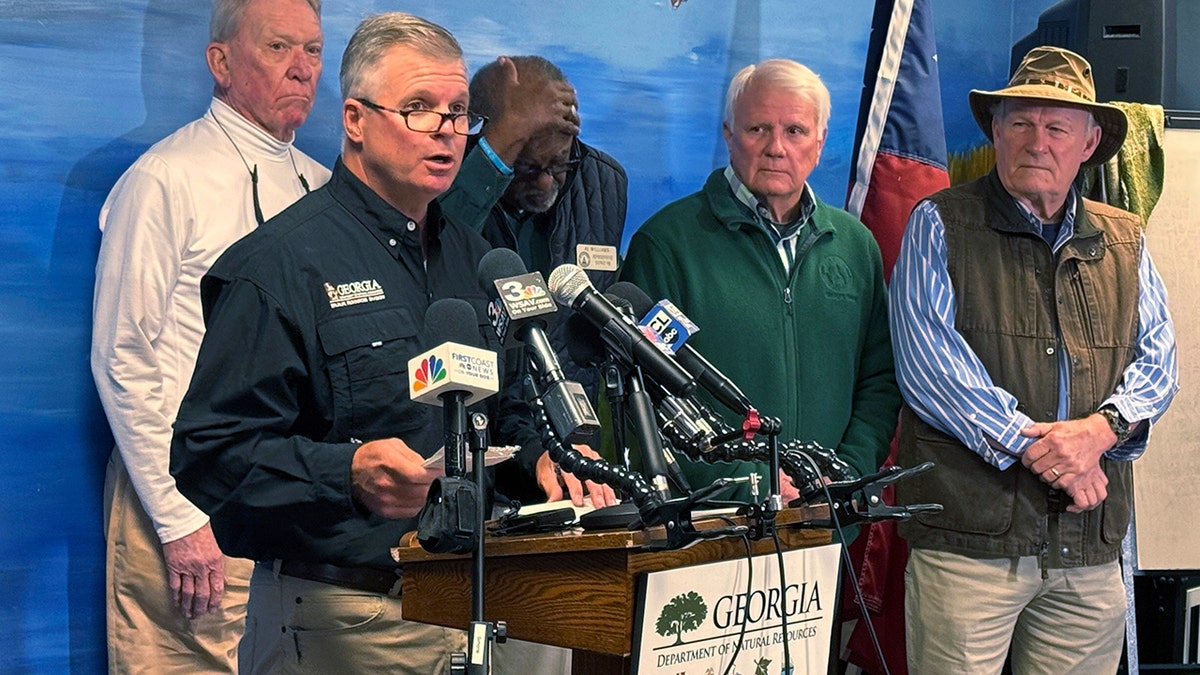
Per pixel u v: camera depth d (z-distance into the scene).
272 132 2.94
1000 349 2.99
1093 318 3.04
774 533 1.59
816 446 1.72
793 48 3.89
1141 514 3.61
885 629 3.53
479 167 3.12
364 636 2.13
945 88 4.30
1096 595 3.04
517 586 1.67
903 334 3.04
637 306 1.86
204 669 2.87
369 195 2.23
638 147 3.64
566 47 3.52
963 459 2.97
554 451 1.58
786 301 3.07
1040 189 3.01
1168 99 4.11
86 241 2.88
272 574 2.17
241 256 2.12
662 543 1.54
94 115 2.89
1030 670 3.12
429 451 2.19
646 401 1.62
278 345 2.07
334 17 3.21
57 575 2.85
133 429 2.72
